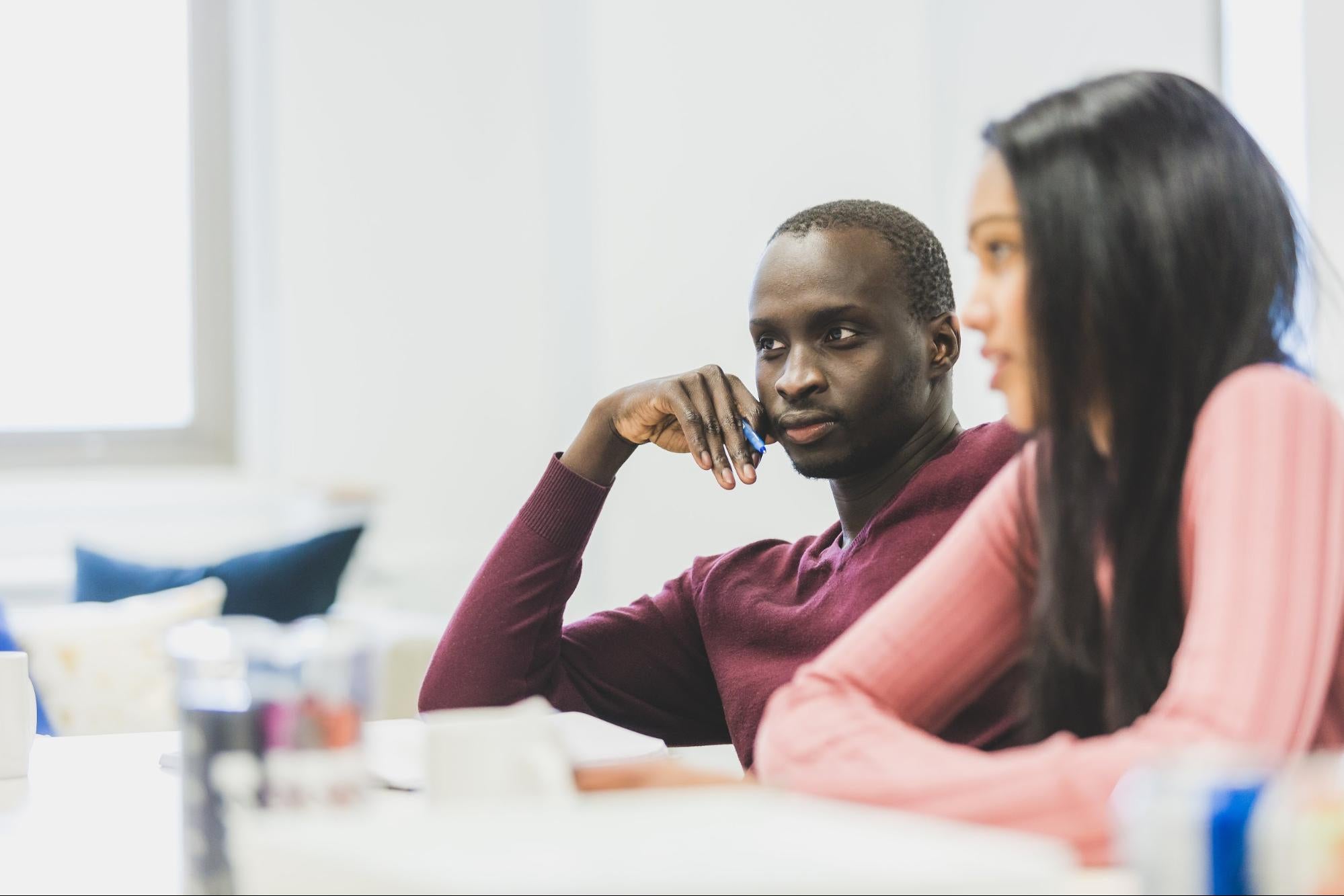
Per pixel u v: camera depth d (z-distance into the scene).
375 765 2.28
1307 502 1.79
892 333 3.03
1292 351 2.03
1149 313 1.95
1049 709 2.16
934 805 1.74
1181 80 2.04
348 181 8.16
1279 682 1.70
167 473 8.09
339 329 8.13
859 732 1.92
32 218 7.92
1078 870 1.55
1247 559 1.76
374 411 8.16
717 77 7.58
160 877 1.73
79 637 5.55
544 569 3.21
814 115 7.58
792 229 3.10
